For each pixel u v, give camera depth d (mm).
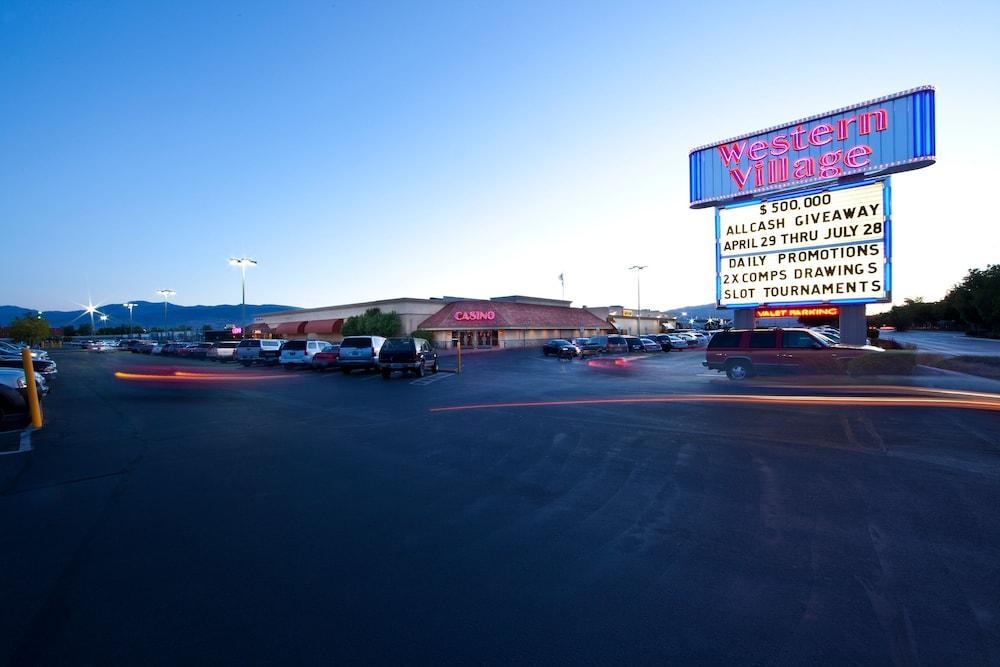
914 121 17688
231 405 14492
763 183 20469
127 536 5000
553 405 13523
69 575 4188
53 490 6484
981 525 4996
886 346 28828
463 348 58812
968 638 3211
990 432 9094
